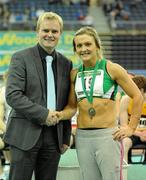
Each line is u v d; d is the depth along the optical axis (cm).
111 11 1862
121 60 1593
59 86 327
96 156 319
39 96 319
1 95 471
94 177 326
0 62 1266
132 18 1855
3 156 514
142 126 500
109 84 314
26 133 319
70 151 523
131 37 1634
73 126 509
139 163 543
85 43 315
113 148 316
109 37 1642
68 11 1883
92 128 317
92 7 1970
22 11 1836
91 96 315
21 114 321
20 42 1370
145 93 479
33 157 321
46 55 326
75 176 433
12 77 318
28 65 319
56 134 326
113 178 317
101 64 318
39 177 335
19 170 321
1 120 463
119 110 477
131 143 498
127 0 2008
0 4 1875
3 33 1371
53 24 318
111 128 317
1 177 468
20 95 313
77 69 330
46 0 1962
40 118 310
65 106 335
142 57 1605
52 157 328
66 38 1296
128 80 316
